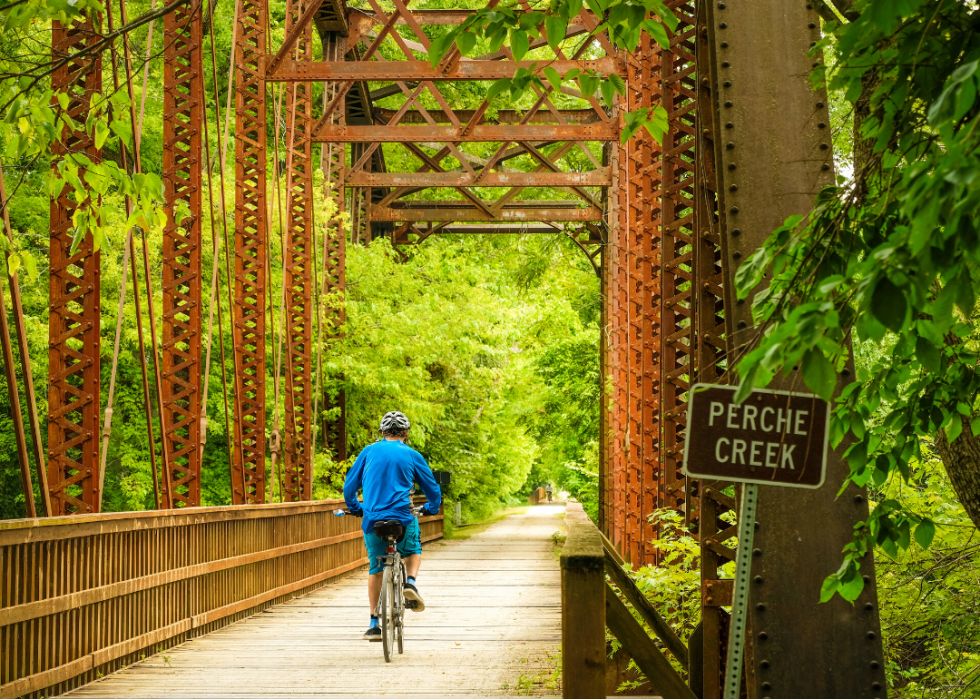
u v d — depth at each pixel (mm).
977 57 2918
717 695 5938
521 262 49688
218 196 25688
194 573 12234
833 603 4816
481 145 45812
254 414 21203
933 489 9078
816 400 4227
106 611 9742
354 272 32312
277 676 9695
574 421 45250
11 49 6754
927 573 9031
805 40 5371
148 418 11852
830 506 4938
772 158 5262
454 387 38312
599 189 37469
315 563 19141
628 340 20109
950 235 2744
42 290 23516
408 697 8719
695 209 6387
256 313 21297
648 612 7992
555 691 8969
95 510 11180
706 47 6141
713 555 6117
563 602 4652
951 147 2717
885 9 3051
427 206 36000
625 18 5008
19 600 7922
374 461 10977
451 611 14961
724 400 4238
